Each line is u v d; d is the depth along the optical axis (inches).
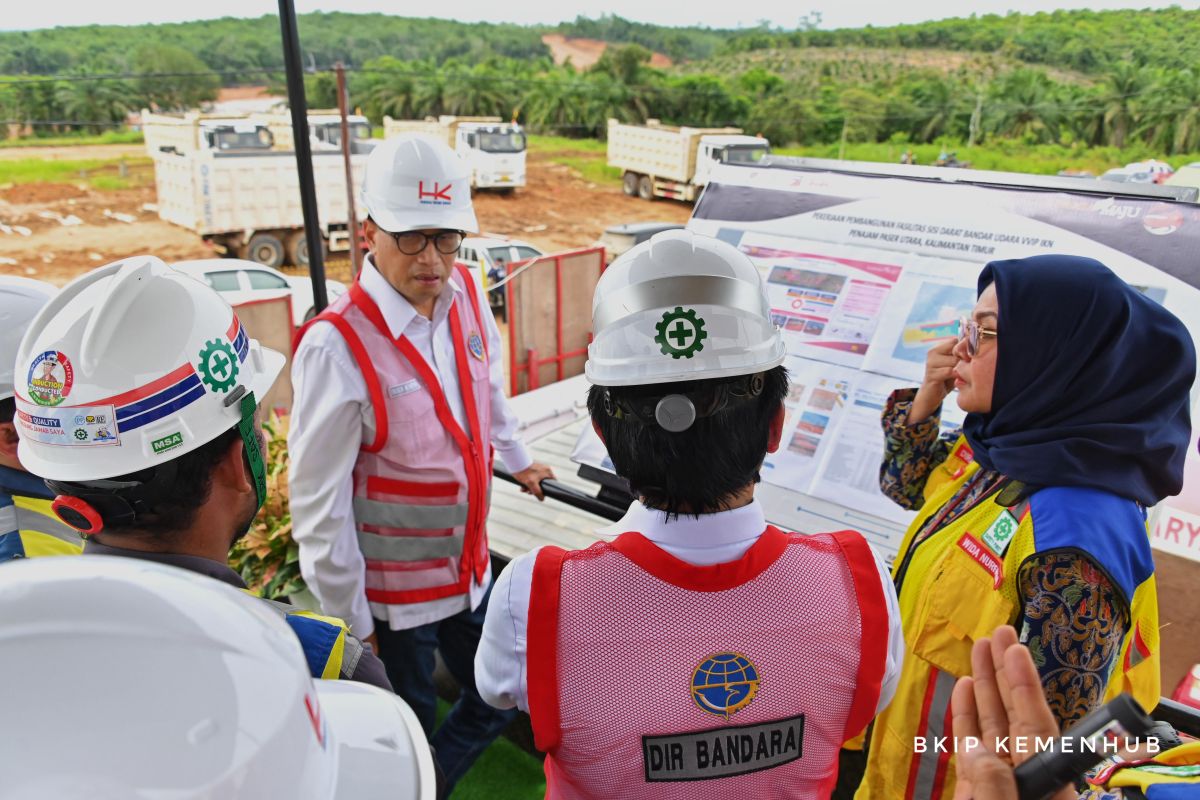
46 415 41.3
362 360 76.0
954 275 97.7
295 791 25.2
